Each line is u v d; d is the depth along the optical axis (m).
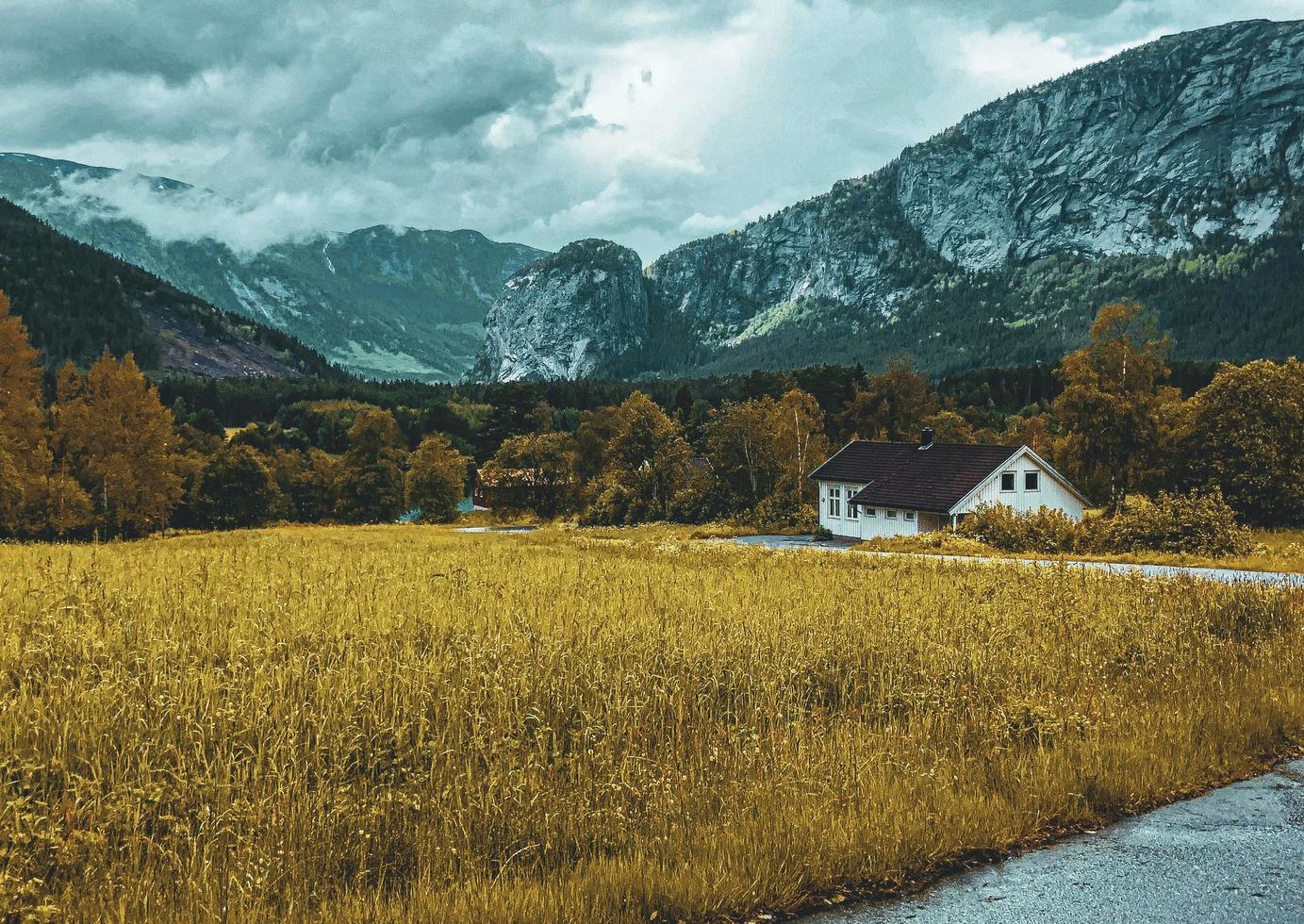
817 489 64.50
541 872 5.43
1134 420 55.25
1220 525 32.25
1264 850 6.11
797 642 10.14
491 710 7.27
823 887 5.47
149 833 5.46
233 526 83.50
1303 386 46.41
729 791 6.44
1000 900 5.38
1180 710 8.69
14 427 57.94
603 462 99.94
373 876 5.27
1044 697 8.91
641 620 10.66
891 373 102.25
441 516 95.19
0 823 4.99
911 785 6.71
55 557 18.08
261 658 8.14
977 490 46.16
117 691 6.83
